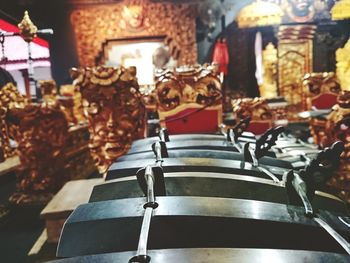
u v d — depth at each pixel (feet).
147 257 2.95
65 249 3.47
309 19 29.84
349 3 12.71
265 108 13.83
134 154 7.07
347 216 4.37
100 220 3.57
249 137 8.76
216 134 9.58
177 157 6.39
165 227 3.54
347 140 8.85
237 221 3.60
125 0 29.37
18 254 9.48
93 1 29.63
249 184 4.81
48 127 15.01
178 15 29.66
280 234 3.63
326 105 19.17
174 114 11.59
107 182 5.05
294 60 31.50
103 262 2.95
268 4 27.91
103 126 10.31
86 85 10.14
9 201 14.51
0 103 14.61
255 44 32.94
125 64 30.27
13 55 13.23
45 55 17.71
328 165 4.21
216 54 29.01
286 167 6.34
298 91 31.63
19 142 14.78
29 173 14.96
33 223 12.26
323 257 3.02
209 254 3.02
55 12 29.73
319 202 4.68
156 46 30.17
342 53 14.79
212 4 29.50
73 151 18.03
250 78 34.65
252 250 3.08
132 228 3.52
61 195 9.71
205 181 4.85
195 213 3.61
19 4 18.98
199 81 11.60
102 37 30.01
